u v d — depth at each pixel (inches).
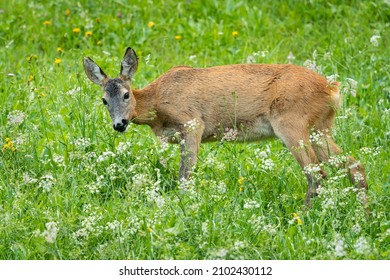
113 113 498.0
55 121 542.9
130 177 456.1
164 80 509.7
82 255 409.1
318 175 455.2
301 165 476.1
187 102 502.0
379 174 488.1
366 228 428.8
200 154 515.5
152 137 535.8
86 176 473.4
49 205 446.9
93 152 483.8
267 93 488.4
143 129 546.6
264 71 493.4
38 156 502.3
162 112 506.6
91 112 547.5
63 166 485.7
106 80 507.8
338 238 400.5
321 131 489.1
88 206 429.4
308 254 403.9
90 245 416.5
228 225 418.6
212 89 498.6
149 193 430.3
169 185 464.4
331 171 470.3
